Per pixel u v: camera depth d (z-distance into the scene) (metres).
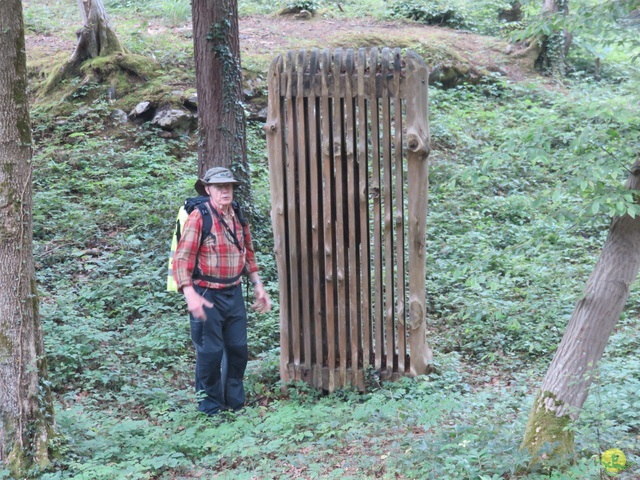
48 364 6.15
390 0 20.25
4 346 4.31
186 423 5.23
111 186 10.52
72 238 9.24
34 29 16.89
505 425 4.61
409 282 5.75
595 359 3.88
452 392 5.59
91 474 4.15
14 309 4.34
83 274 8.50
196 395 5.63
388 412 5.07
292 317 6.02
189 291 5.15
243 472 4.39
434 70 15.55
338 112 5.66
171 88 12.80
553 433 3.89
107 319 7.35
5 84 4.26
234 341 5.48
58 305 7.43
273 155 5.87
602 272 3.86
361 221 5.77
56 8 19.64
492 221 10.05
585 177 3.60
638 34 4.02
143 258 8.73
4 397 4.32
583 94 15.24
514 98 15.70
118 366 6.24
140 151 11.65
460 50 17.27
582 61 18.31
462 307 7.44
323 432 4.89
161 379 6.11
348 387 5.88
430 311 7.67
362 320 5.86
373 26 18.34
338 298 5.85
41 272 8.39
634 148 3.62
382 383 5.84
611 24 3.99
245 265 5.71
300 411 5.31
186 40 15.47
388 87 5.57
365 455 4.41
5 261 4.31
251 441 4.70
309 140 5.80
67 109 12.59
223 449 4.74
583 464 3.69
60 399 5.68
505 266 8.11
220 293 5.35
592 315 3.87
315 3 19.03
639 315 7.30
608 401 4.70
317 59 5.73
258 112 13.02
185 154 12.01
